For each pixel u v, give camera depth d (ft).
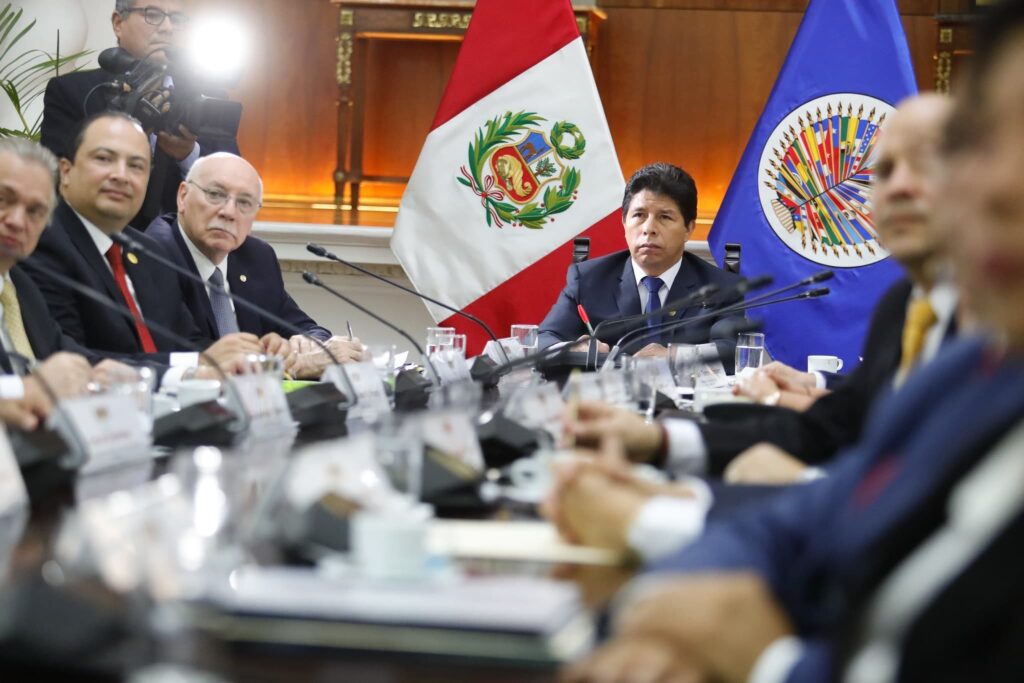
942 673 2.74
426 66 25.86
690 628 3.41
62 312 13.37
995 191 2.80
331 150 26.14
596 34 25.52
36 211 11.26
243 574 3.98
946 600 2.77
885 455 3.40
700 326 16.99
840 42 19.77
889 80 19.58
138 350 14.10
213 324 15.78
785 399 10.85
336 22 25.99
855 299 19.60
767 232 19.98
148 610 3.59
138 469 7.12
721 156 25.70
